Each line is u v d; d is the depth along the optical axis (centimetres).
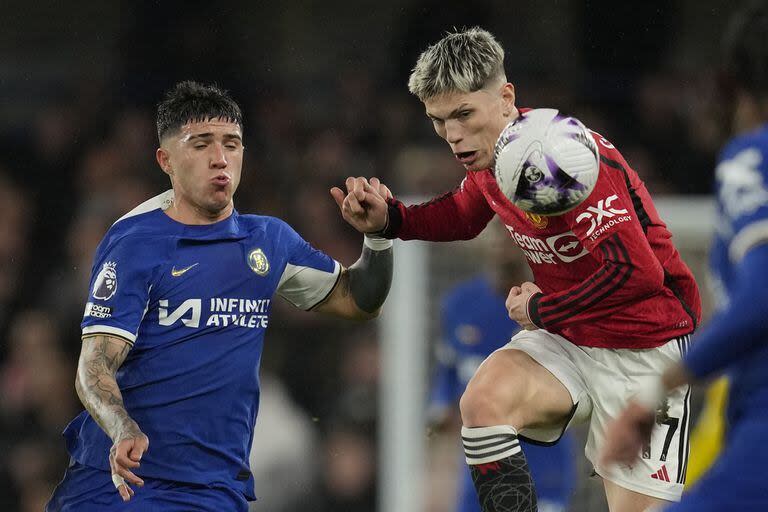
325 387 3359
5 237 3862
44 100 4184
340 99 4038
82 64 4372
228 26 4153
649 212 1362
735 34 989
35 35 4388
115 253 1363
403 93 3972
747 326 880
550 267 1390
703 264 2502
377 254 1520
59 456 3412
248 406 1411
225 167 1385
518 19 4100
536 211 1276
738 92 988
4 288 3762
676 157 3819
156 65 4103
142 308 1351
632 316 1346
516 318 1358
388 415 2808
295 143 3947
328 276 1510
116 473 1227
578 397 1383
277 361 3369
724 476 946
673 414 1366
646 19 3975
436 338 2727
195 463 1362
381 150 3922
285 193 3809
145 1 4081
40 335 3612
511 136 1271
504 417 1331
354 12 4325
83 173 4019
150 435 1353
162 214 1411
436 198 1516
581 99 3891
